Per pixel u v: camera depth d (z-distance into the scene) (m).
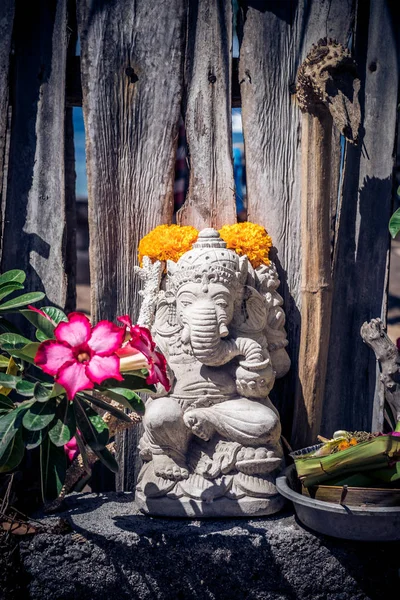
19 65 2.68
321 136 2.49
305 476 2.22
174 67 2.63
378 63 2.66
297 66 2.65
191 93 2.65
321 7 2.61
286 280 2.69
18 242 2.72
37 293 2.39
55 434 1.97
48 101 2.67
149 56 2.63
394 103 2.66
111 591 2.27
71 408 2.02
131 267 2.69
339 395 2.77
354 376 2.75
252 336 2.41
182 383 2.38
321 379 2.60
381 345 2.49
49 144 2.68
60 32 2.63
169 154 2.65
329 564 2.26
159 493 2.31
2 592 2.16
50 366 1.90
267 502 2.32
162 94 2.64
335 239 2.73
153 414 2.30
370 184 2.70
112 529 2.28
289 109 2.66
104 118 2.62
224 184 2.66
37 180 2.70
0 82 2.64
